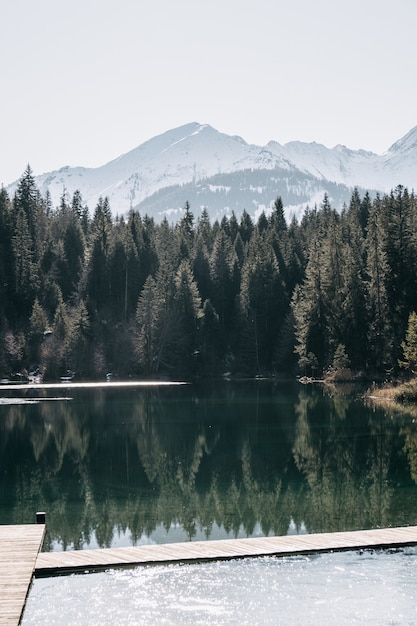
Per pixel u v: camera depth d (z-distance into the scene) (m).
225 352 107.88
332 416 51.03
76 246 126.31
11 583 16.69
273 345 104.62
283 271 112.44
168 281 105.81
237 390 77.81
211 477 32.16
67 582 18.44
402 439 40.72
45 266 118.62
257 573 18.92
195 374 103.50
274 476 32.09
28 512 26.52
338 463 34.59
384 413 51.97
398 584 18.17
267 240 118.56
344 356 81.31
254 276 105.81
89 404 63.72
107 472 33.66
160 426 48.25
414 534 21.69
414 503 27.00
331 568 19.19
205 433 44.78
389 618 16.45
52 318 108.56
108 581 18.48
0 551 19.00
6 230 114.56
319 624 16.09
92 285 111.81
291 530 23.61
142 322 104.06
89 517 25.67
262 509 26.44
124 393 76.50
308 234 127.62
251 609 16.88
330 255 89.25
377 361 80.94
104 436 44.28
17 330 103.75
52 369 98.69
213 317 107.06
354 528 23.69
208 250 130.88
